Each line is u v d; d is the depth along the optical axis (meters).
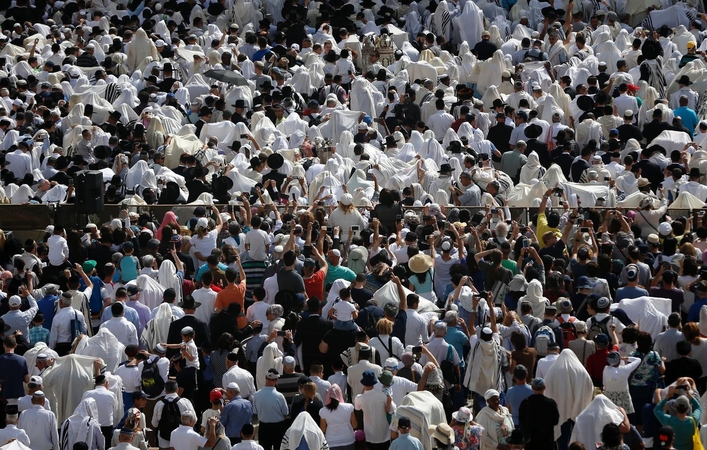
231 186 69.25
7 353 47.25
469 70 95.62
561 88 87.69
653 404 43.41
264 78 91.12
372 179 71.94
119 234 58.84
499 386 46.44
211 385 47.88
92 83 90.88
